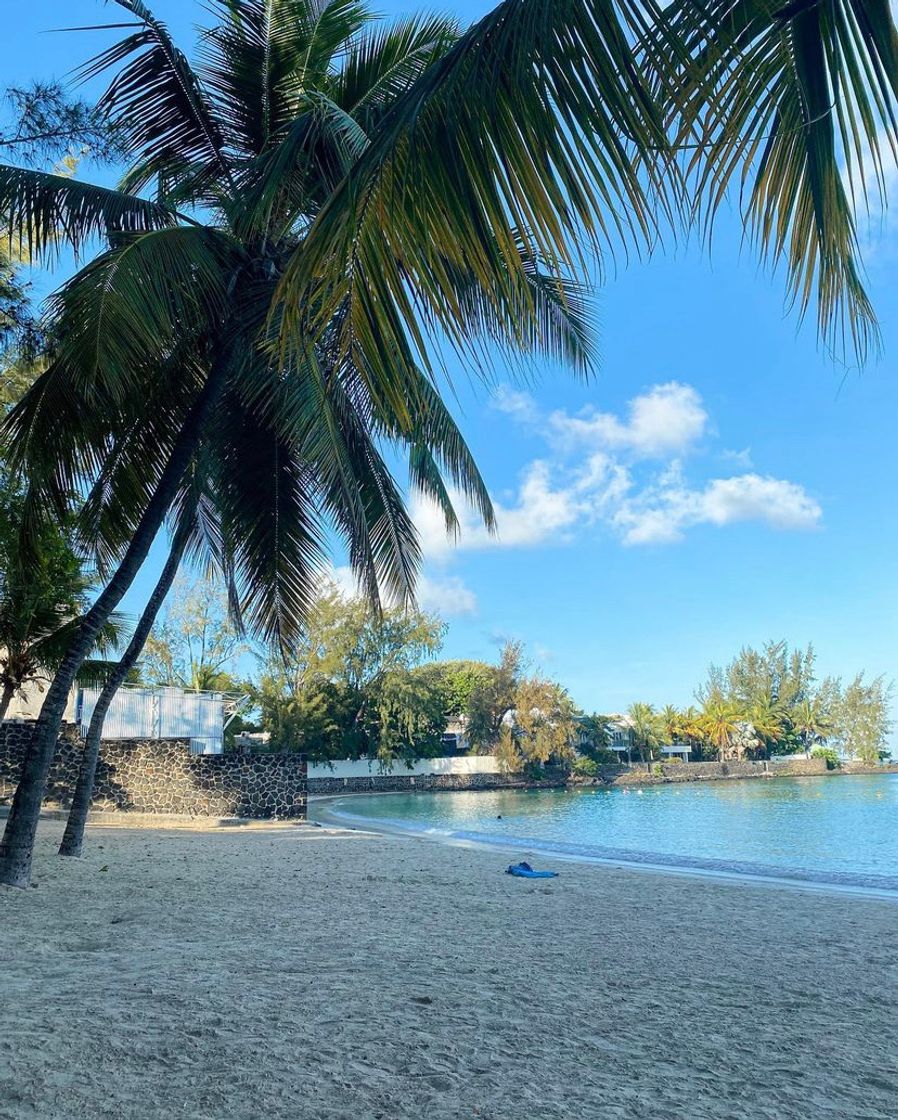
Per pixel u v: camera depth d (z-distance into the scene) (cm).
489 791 5653
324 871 1011
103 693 1116
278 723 4506
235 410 1038
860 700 9550
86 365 669
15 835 780
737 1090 312
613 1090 304
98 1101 262
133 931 571
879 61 215
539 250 201
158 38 820
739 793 5394
